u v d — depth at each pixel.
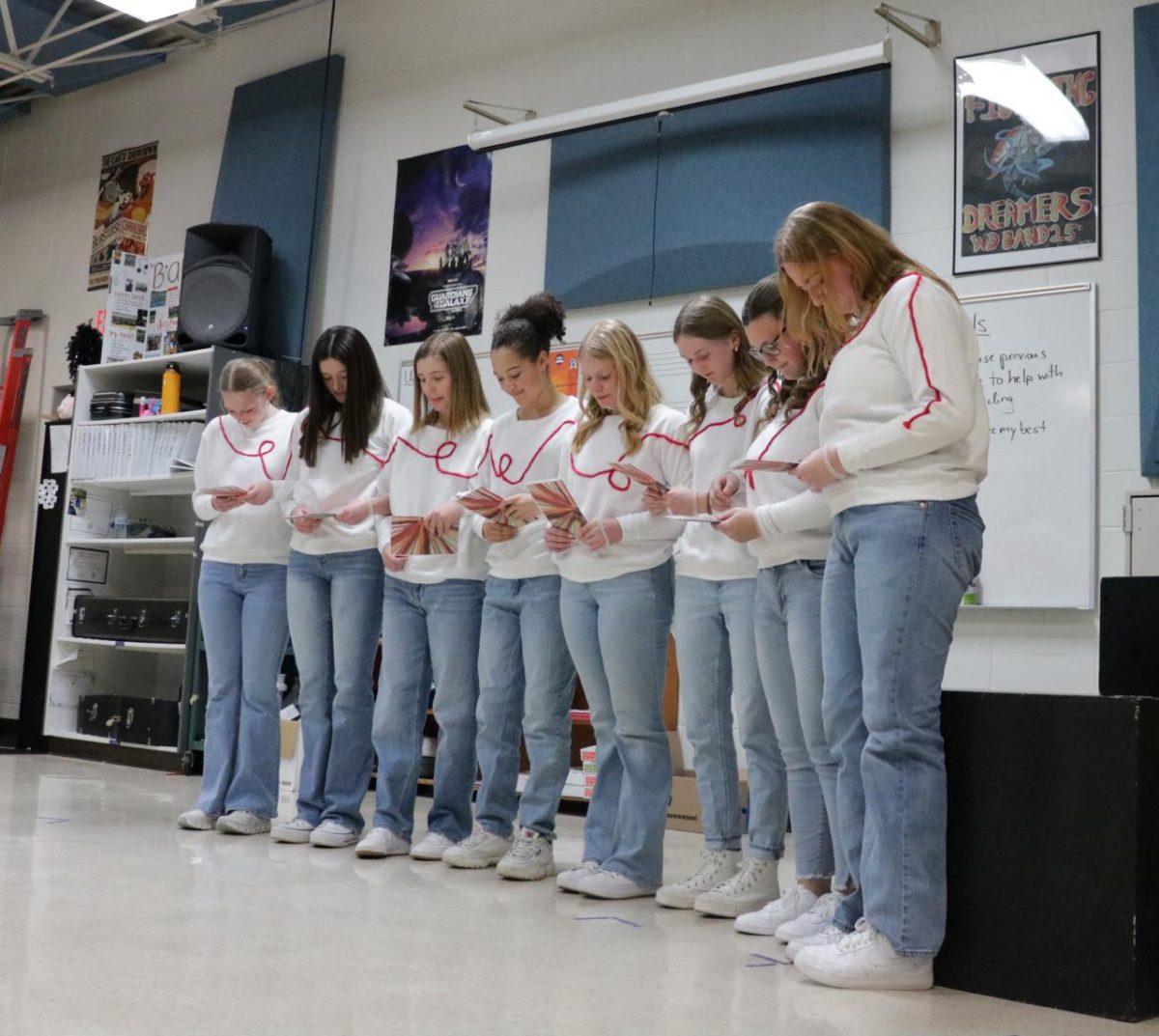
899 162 4.45
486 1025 1.58
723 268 4.75
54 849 2.97
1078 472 3.96
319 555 3.32
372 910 2.35
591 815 2.79
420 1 5.94
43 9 6.34
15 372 7.21
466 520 3.08
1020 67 4.23
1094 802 1.79
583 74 5.34
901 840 1.88
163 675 6.39
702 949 2.12
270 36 6.47
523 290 5.36
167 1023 1.53
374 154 5.96
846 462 1.89
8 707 7.13
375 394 3.38
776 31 4.83
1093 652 3.91
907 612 1.87
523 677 3.03
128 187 6.99
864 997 1.82
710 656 2.54
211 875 2.69
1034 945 1.82
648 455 2.67
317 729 3.38
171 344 6.19
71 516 5.97
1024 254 4.15
